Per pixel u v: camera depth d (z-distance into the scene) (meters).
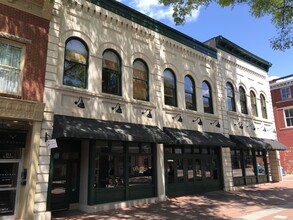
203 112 16.36
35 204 8.87
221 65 18.73
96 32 12.02
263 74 23.39
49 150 9.50
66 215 9.77
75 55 11.23
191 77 16.45
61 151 11.04
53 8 10.58
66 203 10.84
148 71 13.92
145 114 13.06
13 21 9.41
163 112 13.99
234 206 11.36
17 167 9.41
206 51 17.78
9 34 9.13
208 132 16.19
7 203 9.03
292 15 11.80
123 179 11.89
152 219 9.02
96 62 11.73
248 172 19.17
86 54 11.61
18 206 9.09
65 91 10.41
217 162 16.94
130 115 12.45
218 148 17.19
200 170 15.76
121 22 13.05
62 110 10.18
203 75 17.22
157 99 13.81
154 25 14.64
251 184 18.95
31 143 9.27
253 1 11.48
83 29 11.57
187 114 15.29
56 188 10.71
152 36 14.42
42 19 10.21
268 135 21.84
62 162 10.99
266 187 18.27
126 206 11.35
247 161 19.42
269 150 22.09
